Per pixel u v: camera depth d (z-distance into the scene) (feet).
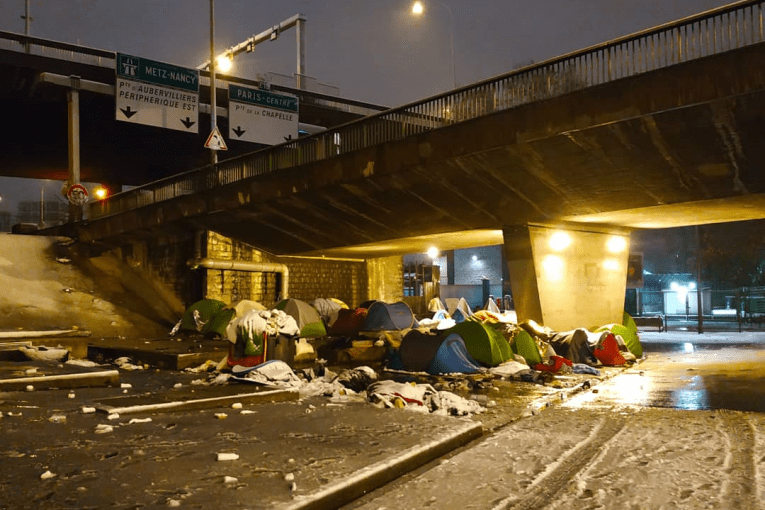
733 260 177.58
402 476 20.07
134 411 26.76
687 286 190.70
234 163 78.84
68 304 79.77
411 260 212.23
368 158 62.49
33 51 118.83
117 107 108.58
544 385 45.52
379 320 70.23
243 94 131.03
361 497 17.81
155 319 84.12
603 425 30.30
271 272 91.86
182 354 52.90
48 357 44.98
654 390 43.09
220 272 84.64
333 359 60.39
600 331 61.26
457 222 66.54
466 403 34.40
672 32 44.21
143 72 112.16
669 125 44.14
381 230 74.69
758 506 17.53
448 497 17.94
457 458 22.47
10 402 28.58
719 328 121.80
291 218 76.79
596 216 59.72
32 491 15.89
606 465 22.07
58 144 156.35
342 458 20.02
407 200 64.64
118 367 51.70
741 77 40.40
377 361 63.16
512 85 53.26
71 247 98.07
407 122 61.16
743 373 50.67
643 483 19.79
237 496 15.81
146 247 95.71
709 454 23.89
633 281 109.40
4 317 71.31
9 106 129.08
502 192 57.98
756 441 26.35
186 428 24.17
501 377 49.21
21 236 94.79
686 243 209.15
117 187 197.16
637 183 51.03
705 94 41.78
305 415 27.55
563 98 48.42
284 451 20.79
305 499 15.69
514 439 26.40
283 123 137.28
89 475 17.40
